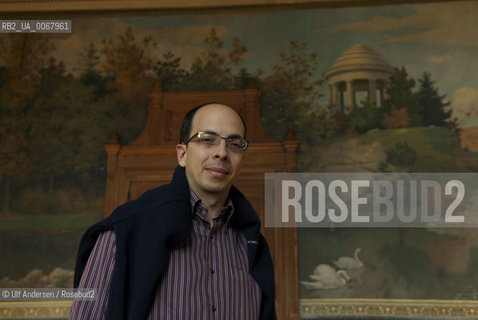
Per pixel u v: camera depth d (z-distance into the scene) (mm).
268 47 6586
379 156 6055
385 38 6480
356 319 5508
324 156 6125
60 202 6199
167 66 6625
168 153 6262
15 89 6613
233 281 1479
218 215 1562
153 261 1338
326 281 5664
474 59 6277
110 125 6461
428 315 5449
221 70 6547
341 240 5797
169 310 1332
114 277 1304
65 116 6512
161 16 6812
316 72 6449
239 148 1544
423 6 6543
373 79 6344
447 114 6129
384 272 5641
